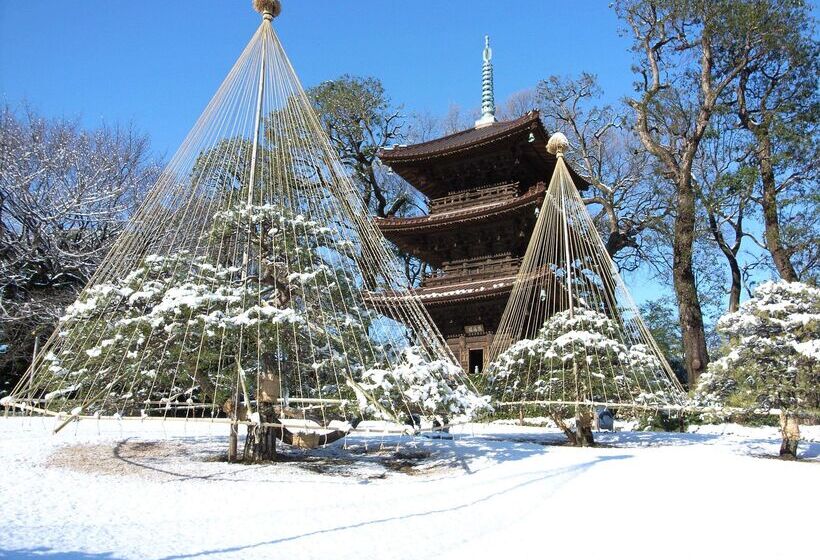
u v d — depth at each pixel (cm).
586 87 3928
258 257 1164
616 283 1750
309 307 1109
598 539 639
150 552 533
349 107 3691
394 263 1316
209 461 1104
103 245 2850
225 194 1202
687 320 2827
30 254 2711
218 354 1042
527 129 2681
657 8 2984
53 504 714
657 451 1481
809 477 1061
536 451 1409
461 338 2775
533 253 1930
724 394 1472
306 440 1184
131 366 1032
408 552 574
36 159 3162
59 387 1064
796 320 1305
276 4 1291
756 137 2964
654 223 3309
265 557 535
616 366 1587
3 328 2489
